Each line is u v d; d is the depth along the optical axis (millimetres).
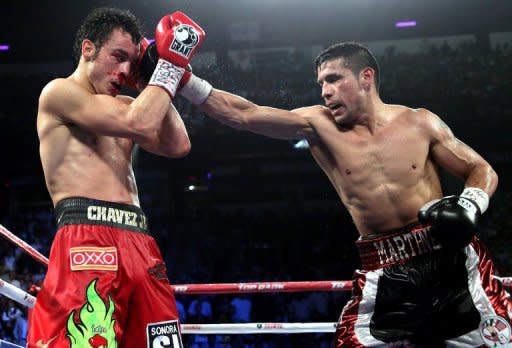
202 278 11930
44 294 2229
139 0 15266
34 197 14586
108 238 2324
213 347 8211
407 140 2715
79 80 2477
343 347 2607
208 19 15906
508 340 2393
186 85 2668
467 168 2689
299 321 9242
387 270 2592
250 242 13312
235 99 2764
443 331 2480
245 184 14938
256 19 16109
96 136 2457
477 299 2471
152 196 15023
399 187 2660
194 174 14680
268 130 2797
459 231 2287
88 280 2230
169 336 2371
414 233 2590
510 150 13547
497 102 13805
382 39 16578
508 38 16484
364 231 2734
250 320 9234
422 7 16047
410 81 14625
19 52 15992
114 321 2250
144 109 2342
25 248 3338
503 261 11055
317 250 12656
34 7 15617
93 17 2533
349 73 2723
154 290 2391
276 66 16109
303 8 16156
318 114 2828
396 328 2531
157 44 2480
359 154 2715
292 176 14891
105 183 2412
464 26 16156
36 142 14016
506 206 12547
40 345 2162
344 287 3436
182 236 13719
